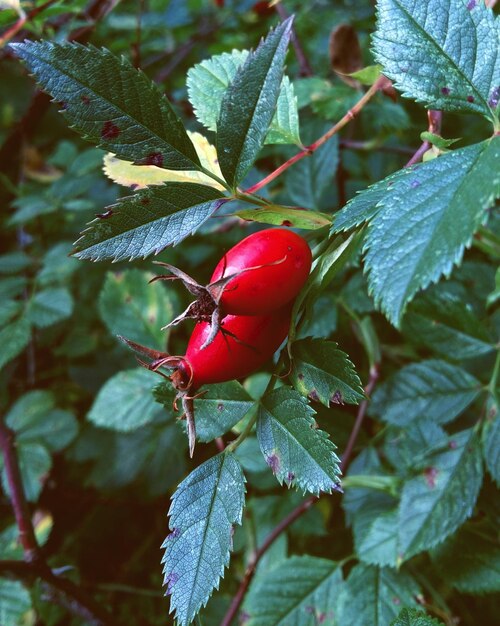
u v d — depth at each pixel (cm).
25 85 54
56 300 41
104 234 18
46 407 40
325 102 32
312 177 34
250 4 52
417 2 18
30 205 43
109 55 18
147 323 34
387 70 18
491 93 18
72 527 45
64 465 45
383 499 30
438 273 15
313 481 18
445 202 16
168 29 53
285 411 18
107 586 41
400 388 29
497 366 27
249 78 18
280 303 18
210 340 18
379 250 16
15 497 31
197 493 18
